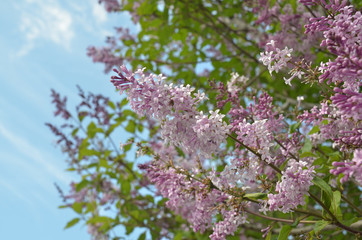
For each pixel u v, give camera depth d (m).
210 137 2.29
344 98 1.80
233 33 5.82
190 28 5.95
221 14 5.77
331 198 2.35
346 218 3.85
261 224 4.21
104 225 5.38
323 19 2.09
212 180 2.68
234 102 3.03
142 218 5.56
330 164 3.04
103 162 5.49
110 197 5.88
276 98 5.64
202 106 4.31
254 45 5.55
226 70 5.72
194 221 2.89
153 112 2.26
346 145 2.29
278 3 4.53
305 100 5.51
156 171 2.86
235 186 2.69
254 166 2.53
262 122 2.41
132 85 2.22
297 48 3.83
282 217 3.99
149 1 5.77
